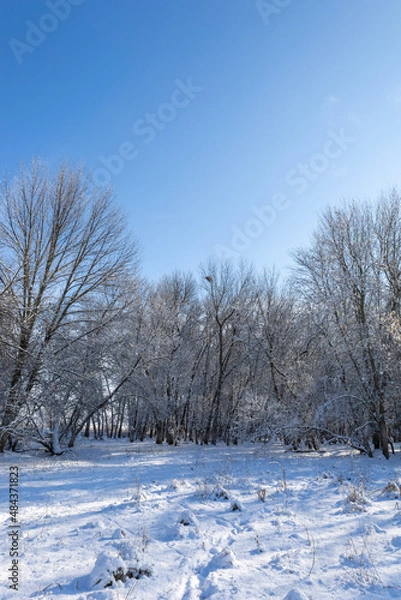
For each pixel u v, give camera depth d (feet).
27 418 59.21
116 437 156.87
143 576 13.97
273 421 63.05
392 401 57.21
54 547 17.07
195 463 50.47
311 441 68.23
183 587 13.16
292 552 16.30
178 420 103.24
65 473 42.19
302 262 64.49
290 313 80.84
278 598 12.22
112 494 29.66
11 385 57.36
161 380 95.50
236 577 13.73
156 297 96.32
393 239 66.59
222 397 106.52
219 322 102.01
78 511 24.00
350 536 18.35
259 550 16.74
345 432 66.28
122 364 74.69
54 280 60.34
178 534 18.71
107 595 12.05
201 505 25.34
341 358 60.18
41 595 12.32
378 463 48.55
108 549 16.75
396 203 67.67
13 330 55.98
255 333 84.84
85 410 80.48
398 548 16.58
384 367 55.98
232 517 22.18
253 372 100.48
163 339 83.35
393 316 56.39
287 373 72.02
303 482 33.96
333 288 61.26
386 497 26.63
